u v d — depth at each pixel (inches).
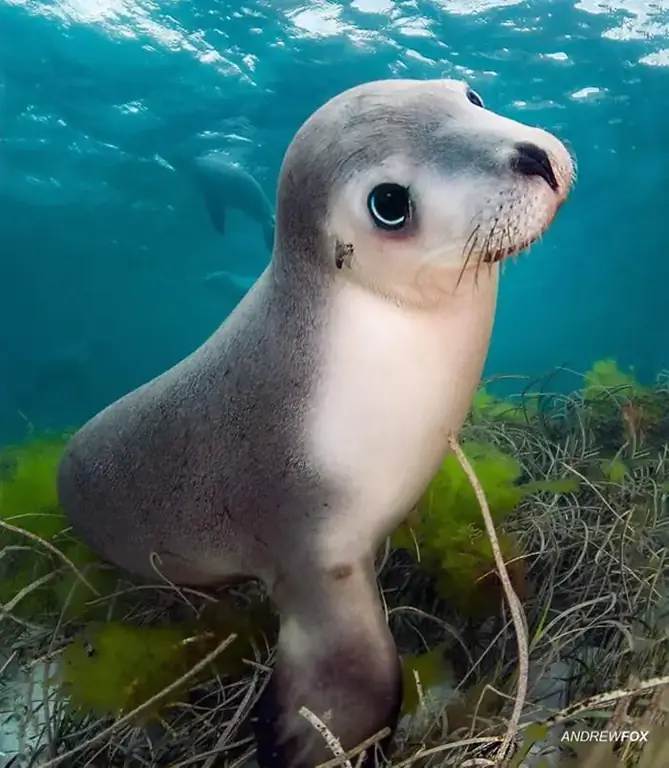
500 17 51.4
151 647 27.0
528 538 33.4
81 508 28.8
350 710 23.7
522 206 19.5
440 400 23.9
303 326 23.4
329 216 21.7
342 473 23.5
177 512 26.1
